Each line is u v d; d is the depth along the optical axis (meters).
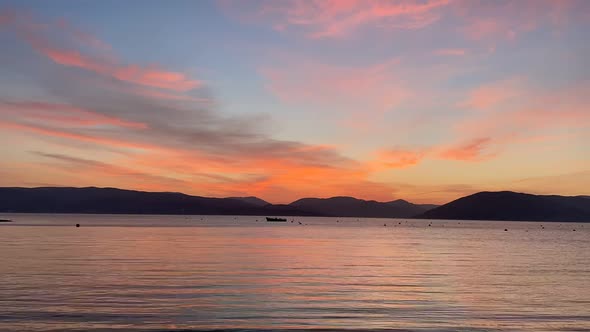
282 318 18.58
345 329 17.19
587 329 17.53
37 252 43.75
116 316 18.47
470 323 18.19
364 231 127.62
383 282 27.28
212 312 19.38
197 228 125.62
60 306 19.89
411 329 17.30
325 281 27.44
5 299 21.12
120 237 73.69
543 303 21.75
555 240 89.56
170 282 26.33
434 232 130.38
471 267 35.81
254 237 81.38
